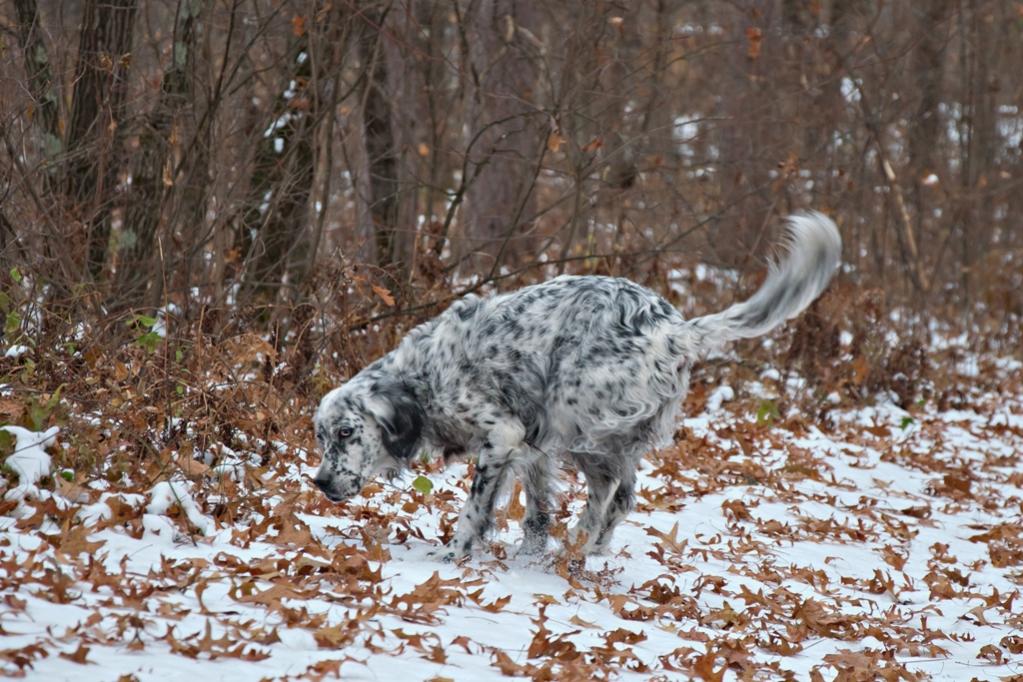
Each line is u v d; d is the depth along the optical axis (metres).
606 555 8.64
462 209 18.91
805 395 15.66
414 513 9.31
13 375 9.05
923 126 25.30
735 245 18.81
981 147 26.41
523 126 18.05
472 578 7.71
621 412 8.05
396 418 8.20
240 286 12.91
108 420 8.88
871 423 15.95
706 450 12.89
